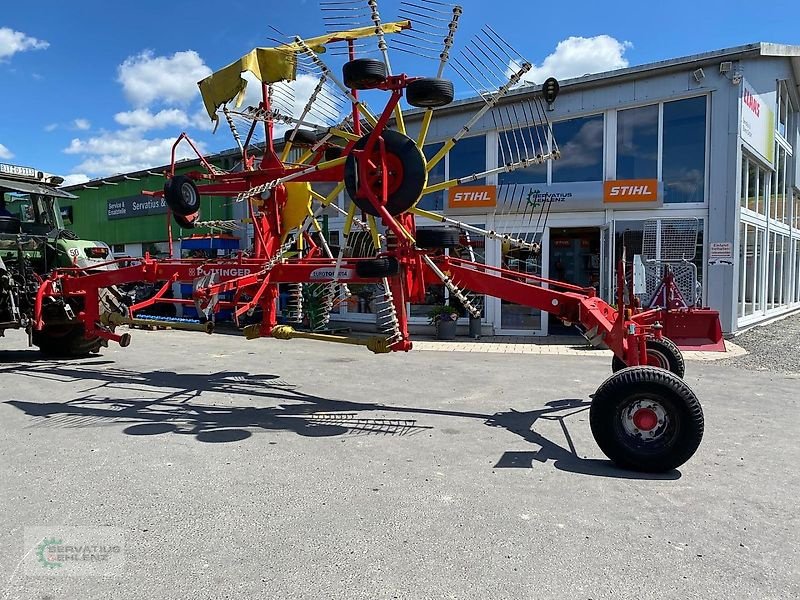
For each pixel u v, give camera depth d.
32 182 9.48
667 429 4.20
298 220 6.79
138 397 6.54
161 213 19.66
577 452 4.70
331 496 3.79
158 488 3.92
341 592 2.71
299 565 2.95
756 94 11.73
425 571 2.89
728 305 10.85
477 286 5.71
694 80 10.77
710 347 9.80
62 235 9.77
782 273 15.66
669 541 3.21
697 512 3.57
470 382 7.40
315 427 5.37
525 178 12.16
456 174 12.74
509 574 2.87
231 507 3.62
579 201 11.61
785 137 15.27
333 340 5.61
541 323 12.21
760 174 13.16
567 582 2.80
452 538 3.23
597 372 8.10
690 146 11.07
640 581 2.81
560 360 9.19
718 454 4.65
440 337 11.86
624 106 11.36
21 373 7.93
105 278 7.10
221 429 5.30
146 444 4.86
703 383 7.30
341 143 7.83
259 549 3.11
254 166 7.57
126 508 3.61
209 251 15.02
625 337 4.85
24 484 3.99
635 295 5.80
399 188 5.32
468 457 4.56
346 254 6.64
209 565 2.95
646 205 11.23
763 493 3.87
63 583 2.79
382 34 5.35
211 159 16.48
